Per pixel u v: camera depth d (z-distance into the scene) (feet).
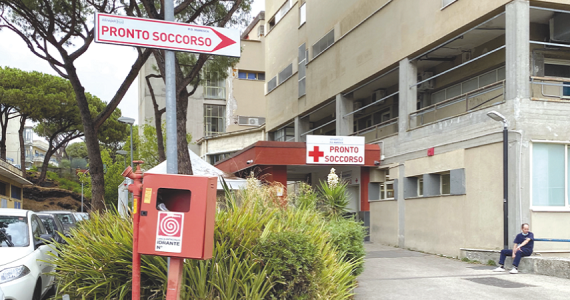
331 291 20.06
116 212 21.25
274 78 94.94
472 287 29.55
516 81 38.14
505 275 33.96
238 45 17.21
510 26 38.86
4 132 137.08
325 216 31.86
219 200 22.85
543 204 37.96
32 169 169.58
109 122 159.33
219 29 16.90
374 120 72.28
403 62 53.21
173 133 15.69
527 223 36.96
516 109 37.83
